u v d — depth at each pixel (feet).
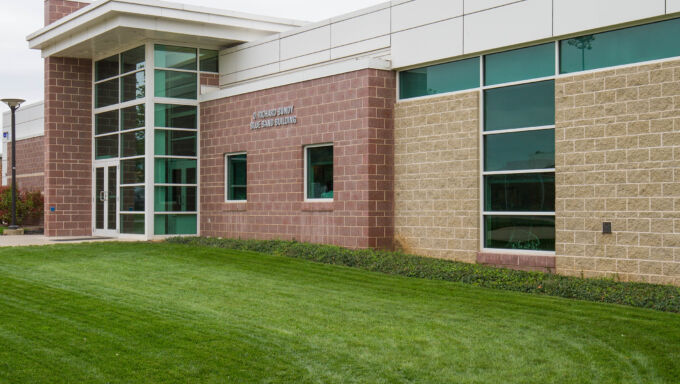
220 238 61.41
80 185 74.49
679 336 27.37
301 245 52.85
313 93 55.72
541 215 43.55
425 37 50.49
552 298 35.17
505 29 45.44
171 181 67.10
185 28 64.54
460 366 24.49
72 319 30.94
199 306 34.01
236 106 63.77
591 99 40.73
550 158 43.27
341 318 31.48
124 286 39.34
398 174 51.96
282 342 27.35
